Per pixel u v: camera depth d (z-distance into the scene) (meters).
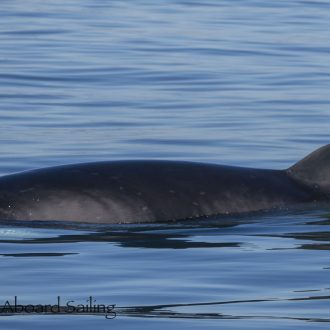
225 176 48.16
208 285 37.44
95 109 72.50
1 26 111.50
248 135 65.00
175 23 115.25
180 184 47.22
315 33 109.88
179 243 42.84
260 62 92.12
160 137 64.31
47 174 47.03
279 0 137.25
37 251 41.56
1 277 38.28
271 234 44.28
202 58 93.50
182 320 33.91
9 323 33.59
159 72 86.38
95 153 60.19
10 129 65.88
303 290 36.91
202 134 65.19
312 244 42.72
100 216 45.53
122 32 108.25
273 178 48.94
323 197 48.62
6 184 46.41
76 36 105.25
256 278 38.25
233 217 46.66
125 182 46.78
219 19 118.88
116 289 37.03
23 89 78.94
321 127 67.50
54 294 36.44
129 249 41.94
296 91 79.44
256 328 33.12
